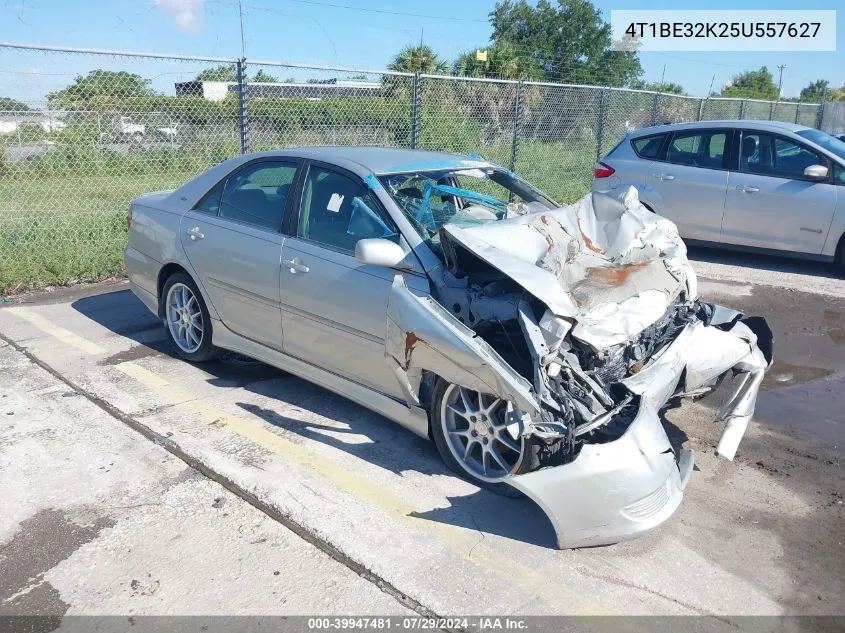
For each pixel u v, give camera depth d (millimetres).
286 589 2852
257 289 4430
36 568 2932
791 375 5406
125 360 5211
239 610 2732
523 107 11914
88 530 3182
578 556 3117
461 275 3691
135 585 2852
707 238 8859
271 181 4566
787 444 4273
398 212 3893
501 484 3531
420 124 10125
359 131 9836
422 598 2816
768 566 3104
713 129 8742
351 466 3785
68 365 5070
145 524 3238
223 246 4633
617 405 3270
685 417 4590
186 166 8648
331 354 4113
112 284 7305
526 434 3094
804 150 8172
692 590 2928
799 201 8117
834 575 3057
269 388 4797
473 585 2904
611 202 4297
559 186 12523
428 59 19906
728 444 3637
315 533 3193
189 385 4797
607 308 3498
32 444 3910
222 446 3941
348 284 3898
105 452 3857
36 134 7984
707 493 3689
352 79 10656
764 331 4258
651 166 9078
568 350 3250
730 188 8492
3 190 8023
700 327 3852
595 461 2943
